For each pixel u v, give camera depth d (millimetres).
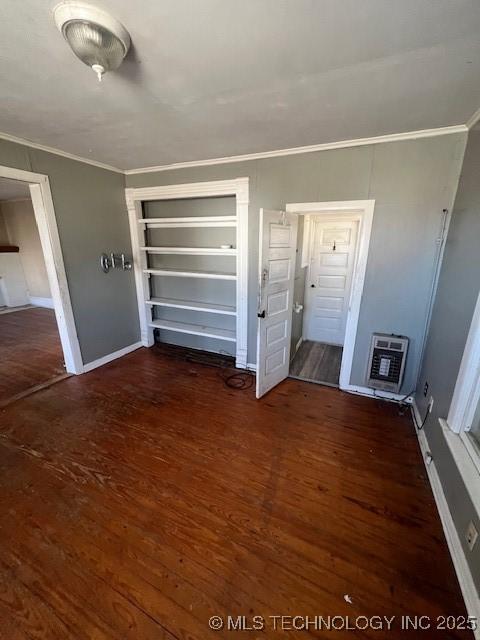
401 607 1292
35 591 1344
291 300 3189
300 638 1191
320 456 2205
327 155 2688
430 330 2598
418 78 1562
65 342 3375
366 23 1165
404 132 2348
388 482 1972
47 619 1244
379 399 2986
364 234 2701
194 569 1439
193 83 1622
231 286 3809
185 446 2299
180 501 1818
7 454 2203
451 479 1665
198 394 3076
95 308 3584
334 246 4422
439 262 2506
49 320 5746
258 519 1703
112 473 2029
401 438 2418
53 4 1082
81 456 2186
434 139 2318
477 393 1667
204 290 3998
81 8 1078
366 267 2773
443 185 2369
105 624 1229
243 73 1529
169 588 1360
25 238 6484
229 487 1923
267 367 3035
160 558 1489
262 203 3082
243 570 1438
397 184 2504
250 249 3283
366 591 1353
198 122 2162
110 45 1201
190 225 3660
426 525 1668
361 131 2336
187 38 1252
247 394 3078
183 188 3434
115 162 3291
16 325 5422
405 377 2865
